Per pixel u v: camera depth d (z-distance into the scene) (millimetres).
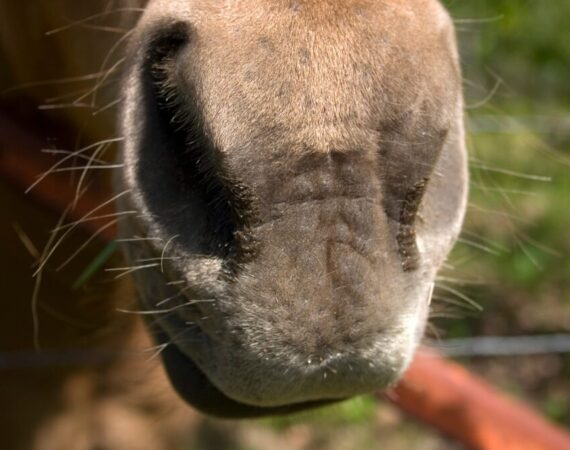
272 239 500
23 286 829
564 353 1725
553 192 1910
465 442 839
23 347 850
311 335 502
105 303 831
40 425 878
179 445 944
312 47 500
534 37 1840
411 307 520
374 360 513
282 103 496
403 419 1538
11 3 744
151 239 534
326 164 500
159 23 531
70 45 709
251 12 506
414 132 510
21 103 778
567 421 1608
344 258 504
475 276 1282
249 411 573
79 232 798
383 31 507
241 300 503
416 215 521
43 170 756
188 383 579
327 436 1519
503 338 1653
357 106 500
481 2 1465
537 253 1787
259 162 497
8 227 806
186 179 531
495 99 1705
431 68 515
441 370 850
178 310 552
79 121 739
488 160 1847
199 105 505
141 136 545
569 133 1899
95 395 883
